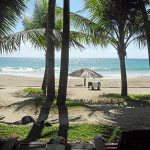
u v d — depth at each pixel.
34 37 13.41
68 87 35.25
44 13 24.61
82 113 14.81
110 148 6.52
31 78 48.81
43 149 6.28
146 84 41.59
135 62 155.50
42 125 11.97
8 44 12.66
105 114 14.80
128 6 21.56
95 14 22.33
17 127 11.78
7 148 5.44
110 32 23.12
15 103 18.14
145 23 18.03
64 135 10.54
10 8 11.67
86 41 20.23
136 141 5.24
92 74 32.25
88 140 9.92
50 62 18.05
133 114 14.95
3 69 88.56
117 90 31.88
